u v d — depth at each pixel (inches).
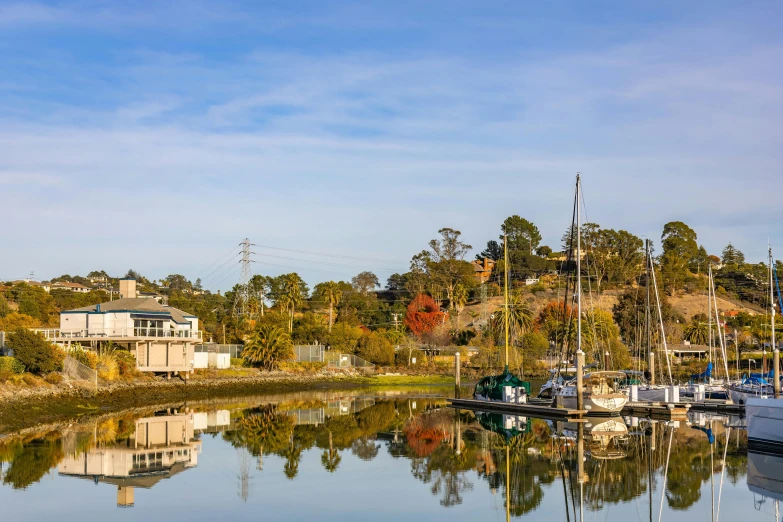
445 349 5762.8
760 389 2787.9
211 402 3280.0
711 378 3518.7
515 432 2260.1
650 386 3051.2
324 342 5216.5
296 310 7322.8
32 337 2682.1
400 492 1428.4
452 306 7509.8
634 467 1669.5
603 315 5123.0
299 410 2987.2
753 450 1845.5
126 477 1531.7
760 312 6840.6
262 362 4510.3
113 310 3622.0
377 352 5221.5
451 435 2202.3
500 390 3034.0
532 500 1375.5
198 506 1300.4
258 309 6446.9
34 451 1802.4
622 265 7844.5
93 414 2603.3
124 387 3154.5
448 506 1326.3
